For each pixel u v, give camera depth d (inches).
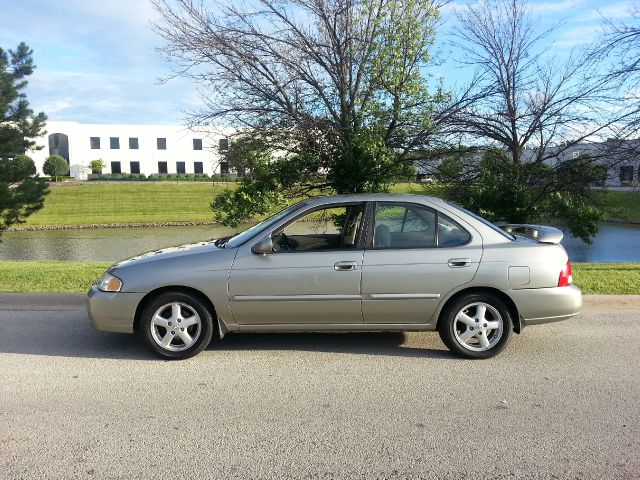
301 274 215.0
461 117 475.8
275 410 173.0
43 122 859.4
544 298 218.2
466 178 527.5
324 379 200.2
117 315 217.2
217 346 239.3
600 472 136.6
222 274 215.3
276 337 252.5
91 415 168.9
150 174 3085.6
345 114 442.9
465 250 218.7
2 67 805.2
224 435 155.8
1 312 299.3
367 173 421.4
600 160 515.8
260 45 417.1
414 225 223.6
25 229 1551.4
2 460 141.5
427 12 431.2
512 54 513.0
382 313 218.5
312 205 226.8
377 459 142.6
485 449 148.0
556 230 235.0
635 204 1182.3
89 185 2315.5
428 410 173.3
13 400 180.1
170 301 217.9
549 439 153.8
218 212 427.8
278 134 430.0
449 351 232.5
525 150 547.5
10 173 813.9
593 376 203.8
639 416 168.9
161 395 184.9
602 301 320.8
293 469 137.7
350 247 220.4
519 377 202.7
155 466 138.9
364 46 423.2
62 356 225.5
